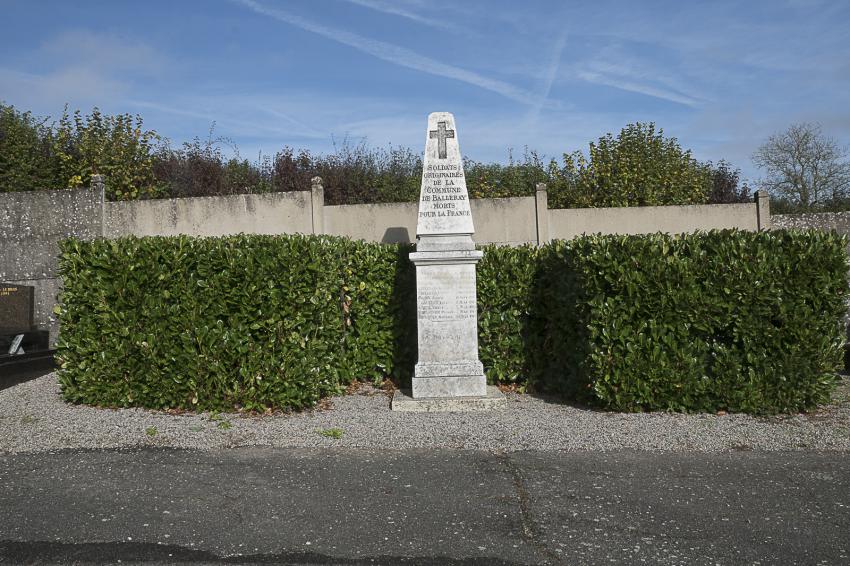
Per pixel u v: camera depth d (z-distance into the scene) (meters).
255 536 4.44
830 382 7.86
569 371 8.81
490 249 9.59
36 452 6.30
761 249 7.78
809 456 6.14
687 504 4.97
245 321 7.85
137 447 6.45
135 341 8.00
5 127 16.31
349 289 9.55
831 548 4.24
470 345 8.48
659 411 7.83
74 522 4.66
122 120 16.33
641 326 7.81
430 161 8.66
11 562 4.08
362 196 16.36
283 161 16.72
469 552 4.21
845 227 13.76
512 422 7.35
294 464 5.94
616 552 4.21
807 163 29.33
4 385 9.73
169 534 4.46
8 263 12.99
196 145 17.39
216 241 8.01
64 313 8.34
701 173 19.23
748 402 7.66
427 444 6.57
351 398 8.86
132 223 13.02
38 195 13.01
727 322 7.76
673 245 7.96
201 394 7.83
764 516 4.75
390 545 4.31
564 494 5.18
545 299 9.30
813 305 7.81
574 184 16.97
